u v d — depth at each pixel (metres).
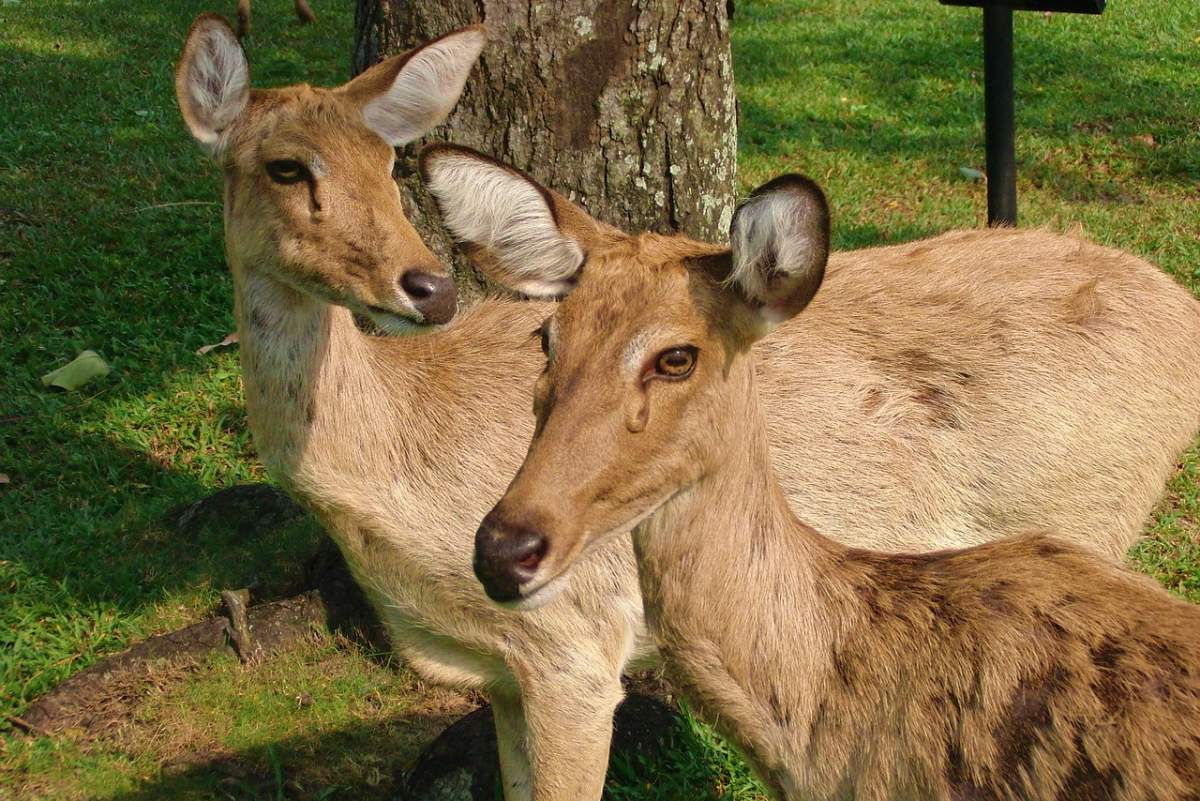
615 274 2.67
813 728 2.85
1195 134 9.23
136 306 6.82
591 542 2.58
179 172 8.50
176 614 4.86
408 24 4.57
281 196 3.62
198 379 6.22
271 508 5.23
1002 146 5.55
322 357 3.65
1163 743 2.40
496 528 2.47
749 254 2.59
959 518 4.11
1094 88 10.34
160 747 4.27
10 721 4.34
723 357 2.68
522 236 2.89
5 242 7.44
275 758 4.16
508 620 3.71
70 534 5.15
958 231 4.60
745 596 2.81
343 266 3.58
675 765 4.14
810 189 2.51
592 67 4.56
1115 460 4.18
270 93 3.77
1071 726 2.51
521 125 4.59
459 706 4.55
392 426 3.75
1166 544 5.14
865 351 4.04
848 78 10.86
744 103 10.18
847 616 2.85
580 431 2.53
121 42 11.54
